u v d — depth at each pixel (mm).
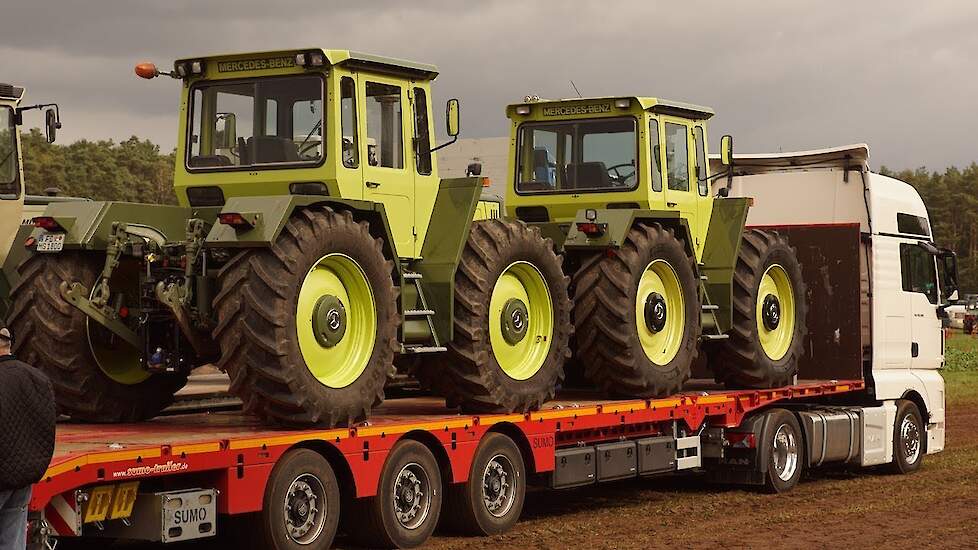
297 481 8055
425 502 9008
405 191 9469
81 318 8734
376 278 8703
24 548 5914
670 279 11438
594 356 10891
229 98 9266
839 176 14227
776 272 13141
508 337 9859
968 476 13883
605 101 11727
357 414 8555
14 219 12930
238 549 8156
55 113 12836
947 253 15117
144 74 9203
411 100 9586
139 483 7254
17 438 5727
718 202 12617
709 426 12219
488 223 9836
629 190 11703
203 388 11984
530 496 12000
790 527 10180
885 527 10227
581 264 11039
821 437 13156
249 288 7965
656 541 9406
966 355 31359
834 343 13805
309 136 8969
